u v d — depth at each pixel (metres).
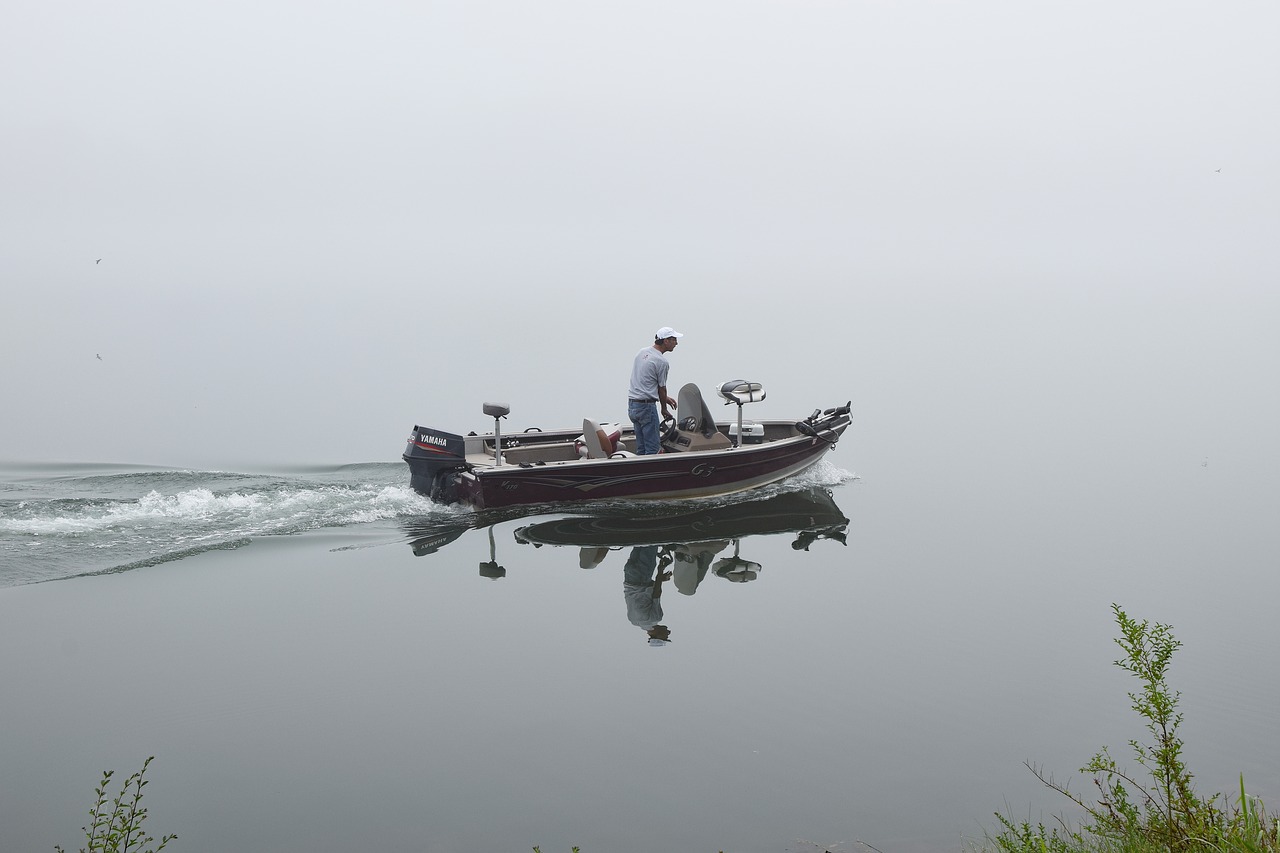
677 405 12.58
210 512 11.20
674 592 8.92
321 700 6.68
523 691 6.84
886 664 7.33
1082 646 7.70
